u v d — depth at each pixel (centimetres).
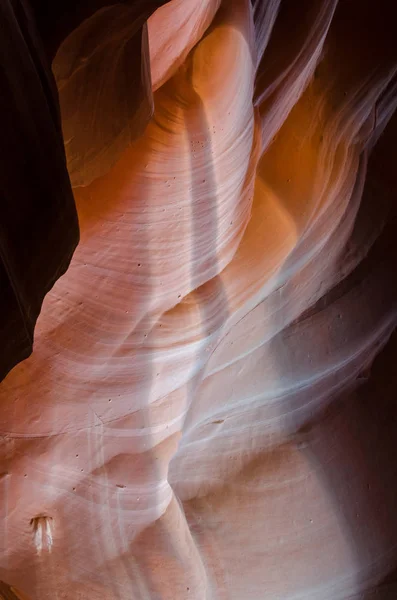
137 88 309
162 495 479
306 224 523
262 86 462
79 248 349
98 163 321
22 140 224
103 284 366
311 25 470
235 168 394
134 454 446
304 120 531
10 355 234
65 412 401
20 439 399
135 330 397
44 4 240
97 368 394
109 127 312
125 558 480
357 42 523
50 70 244
